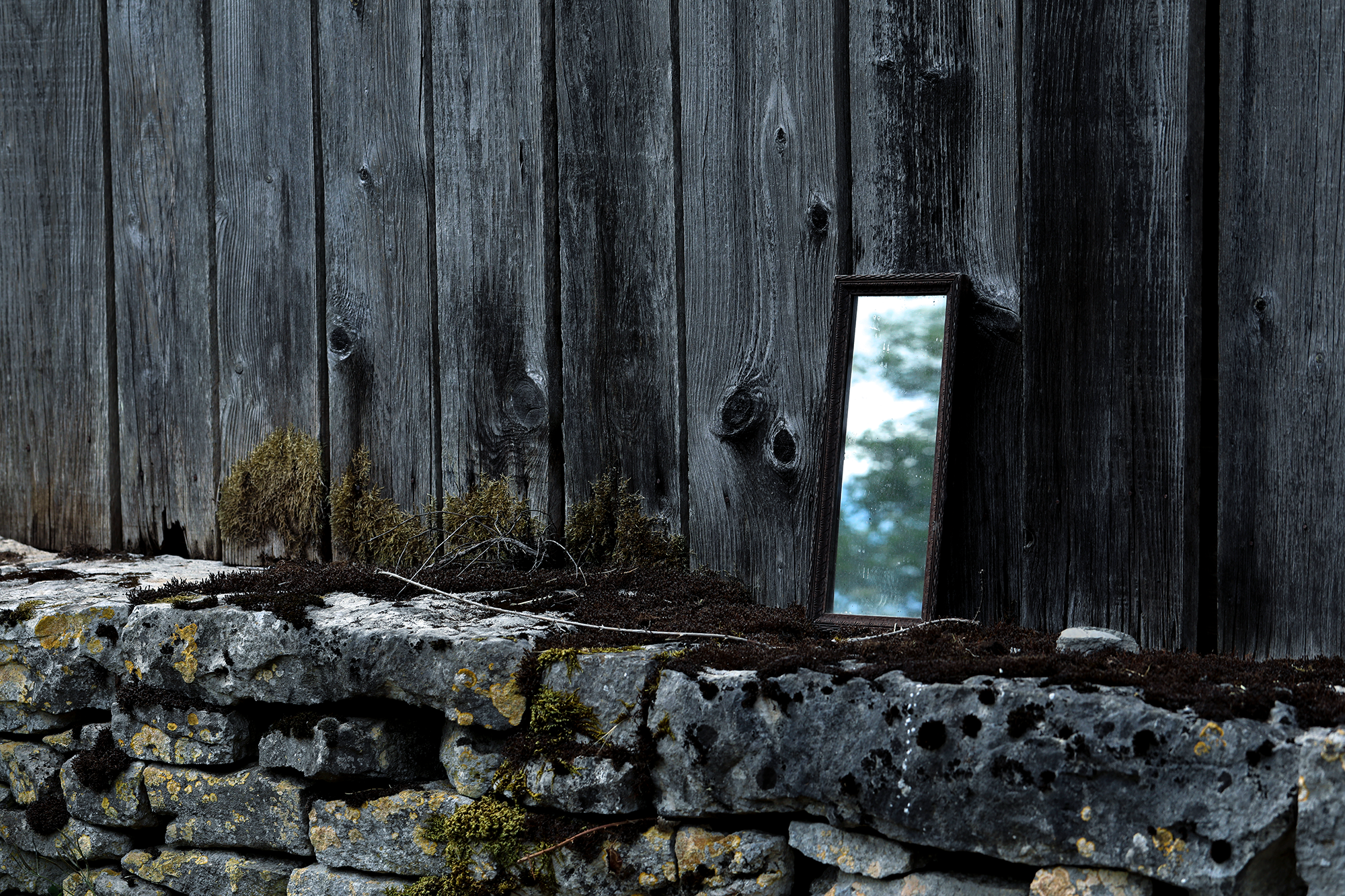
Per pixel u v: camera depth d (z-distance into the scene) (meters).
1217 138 2.20
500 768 2.21
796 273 2.55
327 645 2.32
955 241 2.41
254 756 2.52
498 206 2.83
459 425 2.90
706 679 2.03
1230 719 1.68
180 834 2.52
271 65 3.03
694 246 2.65
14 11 3.29
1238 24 2.16
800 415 2.56
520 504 2.85
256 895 2.45
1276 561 2.18
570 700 2.15
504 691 2.19
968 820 1.84
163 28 3.14
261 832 2.43
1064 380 2.33
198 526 3.21
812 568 2.42
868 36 2.46
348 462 3.02
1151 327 2.24
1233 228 2.19
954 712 1.85
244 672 2.41
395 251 2.94
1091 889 1.77
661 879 2.09
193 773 2.49
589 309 2.76
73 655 2.60
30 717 2.69
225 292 3.13
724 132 2.61
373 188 2.95
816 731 1.95
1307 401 2.14
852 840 1.97
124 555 3.28
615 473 2.76
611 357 2.75
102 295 3.27
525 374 2.83
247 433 3.13
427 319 2.92
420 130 2.89
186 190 3.15
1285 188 2.14
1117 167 2.26
